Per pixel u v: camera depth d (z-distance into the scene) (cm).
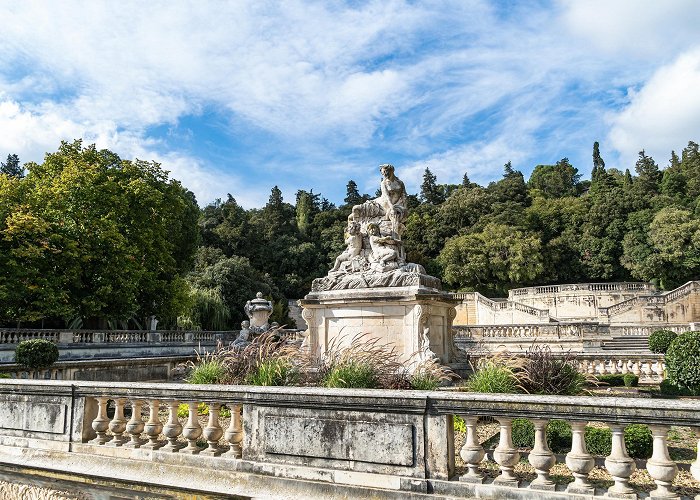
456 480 488
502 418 483
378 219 1520
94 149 2945
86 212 2680
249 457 571
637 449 688
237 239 6169
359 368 796
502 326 2948
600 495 437
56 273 2545
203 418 958
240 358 930
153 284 2962
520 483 489
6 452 705
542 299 5059
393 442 507
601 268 5997
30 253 2331
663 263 5431
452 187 8969
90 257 2588
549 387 899
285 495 532
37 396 710
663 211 5588
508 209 6619
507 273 5650
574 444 455
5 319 2452
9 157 6438
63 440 680
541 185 8612
